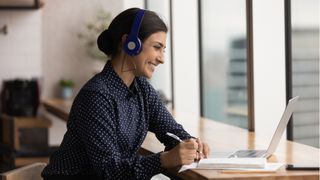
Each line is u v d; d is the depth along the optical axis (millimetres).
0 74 6227
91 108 2230
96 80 2318
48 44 6461
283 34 3779
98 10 6480
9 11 6215
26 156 5375
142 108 2436
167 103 5574
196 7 5367
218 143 3086
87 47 6445
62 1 6461
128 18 2330
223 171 2176
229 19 5789
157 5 6246
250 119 3824
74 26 6492
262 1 3811
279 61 3828
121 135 2311
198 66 5379
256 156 2508
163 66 6148
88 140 2205
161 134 2574
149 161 2215
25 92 5953
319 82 5297
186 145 2209
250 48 3834
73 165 2279
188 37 5504
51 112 5660
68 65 6512
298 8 4691
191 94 5539
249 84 3834
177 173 2301
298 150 2775
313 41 5125
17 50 6258
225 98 6016
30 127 5793
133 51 2301
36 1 5734
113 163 2186
